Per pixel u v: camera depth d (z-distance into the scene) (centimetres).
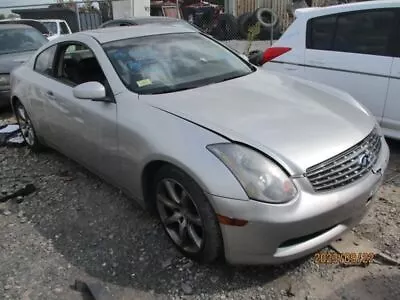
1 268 292
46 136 449
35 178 431
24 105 470
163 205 292
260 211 229
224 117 275
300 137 255
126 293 261
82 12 1741
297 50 510
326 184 242
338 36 473
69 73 396
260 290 256
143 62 346
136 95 313
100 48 354
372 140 281
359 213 263
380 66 436
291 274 268
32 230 337
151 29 401
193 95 312
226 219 237
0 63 700
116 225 332
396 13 426
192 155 251
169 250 297
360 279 260
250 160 239
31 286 273
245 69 385
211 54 388
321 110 293
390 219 320
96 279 275
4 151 523
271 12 1591
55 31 1409
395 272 264
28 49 792
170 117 281
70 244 314
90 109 339
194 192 252
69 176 430
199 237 269
